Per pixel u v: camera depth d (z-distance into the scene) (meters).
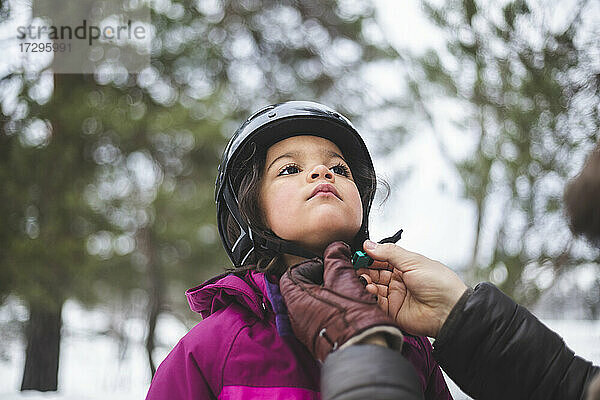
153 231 8.18
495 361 1.02
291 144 1.15
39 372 7.68
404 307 1.09
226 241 1.29
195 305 1.22
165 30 8.23
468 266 4.90
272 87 9.22
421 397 0.81
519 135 4.32
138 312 10.08
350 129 1.21
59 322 7.81
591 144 4.14
